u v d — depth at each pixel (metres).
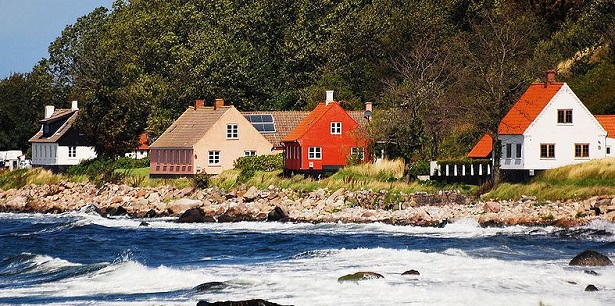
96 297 51.12
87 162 143.62
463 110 111.44
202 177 119.12
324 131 118.12
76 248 75.25
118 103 147.75
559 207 85.56
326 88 151.12
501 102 104.69
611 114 116.31
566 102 99.19
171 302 48.44
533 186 92.88
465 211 88.56
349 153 118.56
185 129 134.75
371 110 129.62
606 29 140.62
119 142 146.38
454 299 46.94
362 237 76.81
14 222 104.38
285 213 95.62
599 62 134.00
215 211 101.81
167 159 133.25
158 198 116.25
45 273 60.00
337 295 48.53
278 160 123.31
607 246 66.00
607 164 92.50
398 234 78.38
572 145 99.19
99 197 124.25
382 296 47.97
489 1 159.25
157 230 88.62
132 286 54.06
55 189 134.50
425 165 103.44
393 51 154.00
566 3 153.50
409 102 116.62
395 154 112.94
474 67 129.62
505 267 55.94
